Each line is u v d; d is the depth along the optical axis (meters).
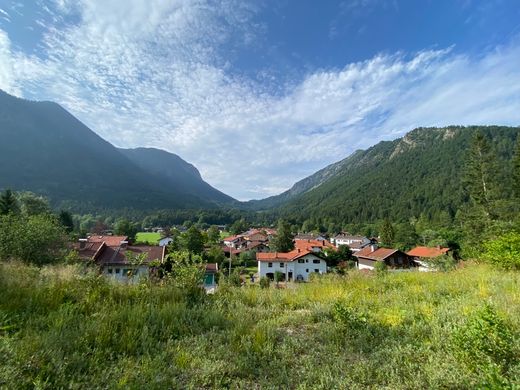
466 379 2.69
